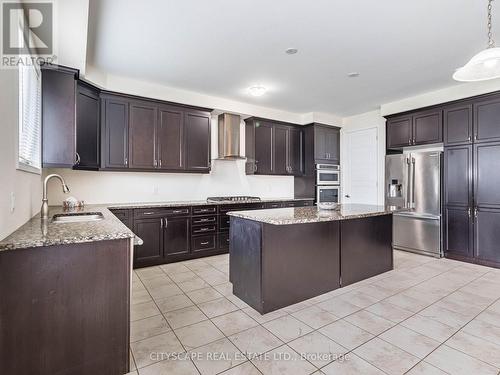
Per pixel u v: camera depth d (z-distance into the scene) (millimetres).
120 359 1666
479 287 3004
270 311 2453
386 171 4926
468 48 2922
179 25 2488
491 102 3729
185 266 3775
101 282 1620
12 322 1414
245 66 3379
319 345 1951
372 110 5422
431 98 4320
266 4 2189
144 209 3713
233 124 4867
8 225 1535
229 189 5176
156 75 3660
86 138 3342
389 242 3551
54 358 1507
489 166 3738
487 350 1888
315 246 2771
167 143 4145
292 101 4840
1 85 1400
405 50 2967
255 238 2494
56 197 3617
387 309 2496
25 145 2127
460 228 4016
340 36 2680
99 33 2613
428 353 1856
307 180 5773
